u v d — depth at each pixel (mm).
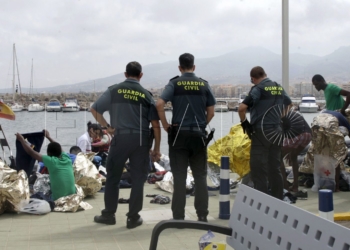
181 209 6332
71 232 6164
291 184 9180
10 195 6977
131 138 6238
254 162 6938
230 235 3664
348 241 2502
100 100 6301
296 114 8070
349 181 8914
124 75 6555
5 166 7262
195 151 6332
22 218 6879
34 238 5883
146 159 6395
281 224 3082
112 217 6551
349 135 8906
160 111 6215
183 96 6227
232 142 8914
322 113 8906
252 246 3361
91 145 10688
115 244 5645
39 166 9062
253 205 3463
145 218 6871
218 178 9258
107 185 6527
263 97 6824
